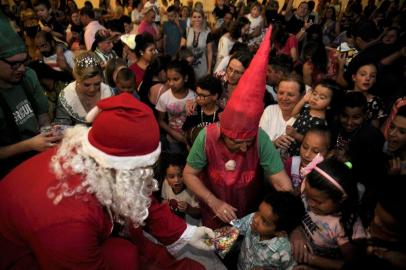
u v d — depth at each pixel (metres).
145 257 1.28
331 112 1.86
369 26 3.22
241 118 1.18
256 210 1.57
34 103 1.69
